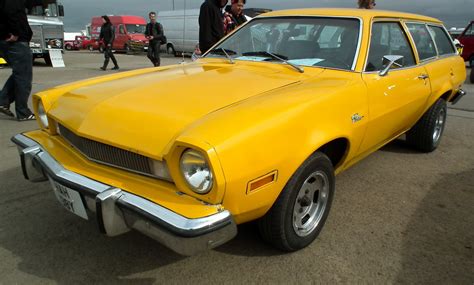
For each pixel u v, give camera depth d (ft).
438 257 8.34
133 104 7.56
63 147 8.41
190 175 6.09
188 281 7.49
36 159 8.20
